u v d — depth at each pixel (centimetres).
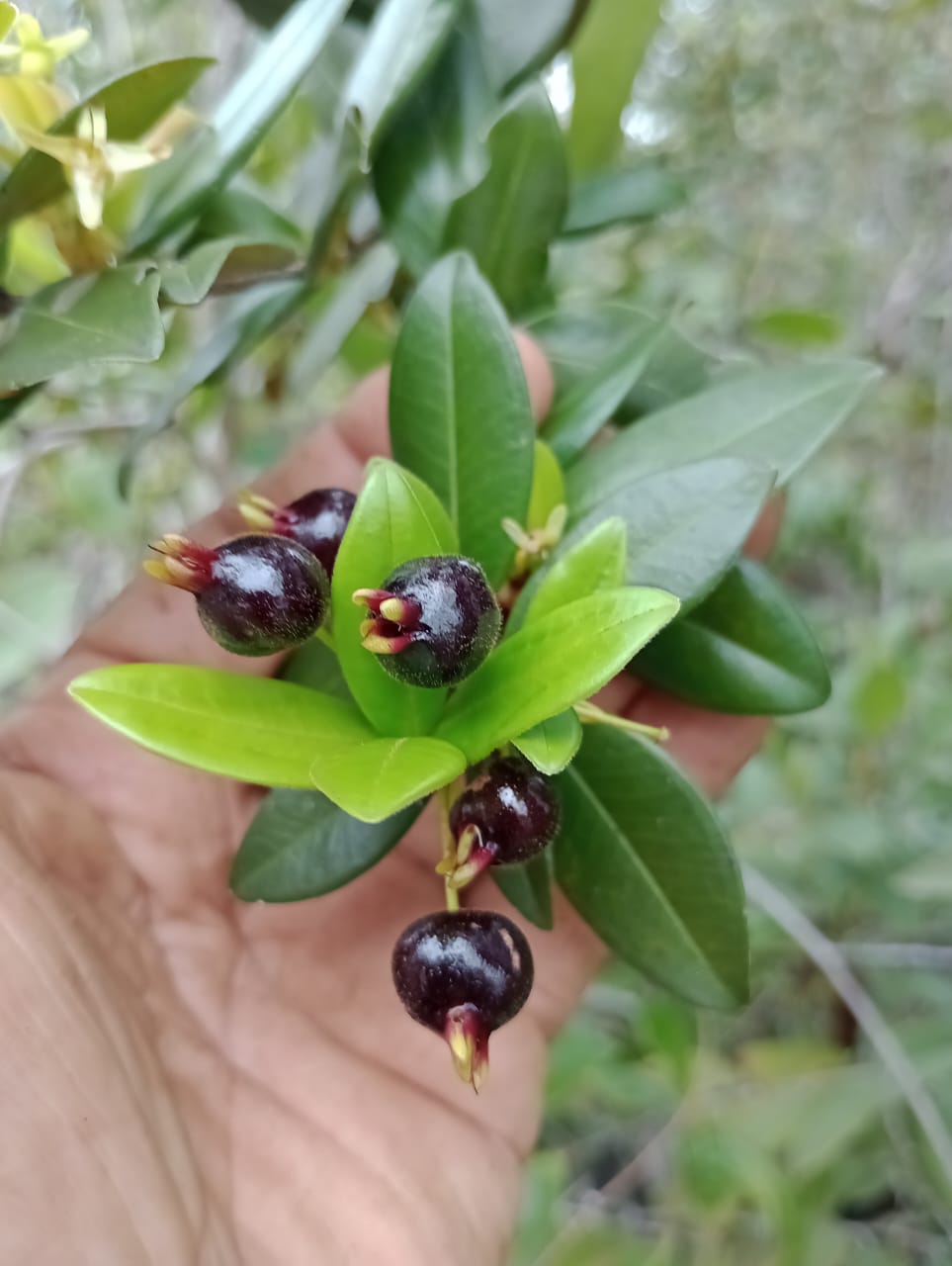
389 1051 16
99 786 15
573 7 14
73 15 20
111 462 26
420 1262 14
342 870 11
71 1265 10
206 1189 13
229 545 9
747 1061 23
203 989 15
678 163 36
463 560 9
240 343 14
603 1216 24
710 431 12
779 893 23
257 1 15
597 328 15
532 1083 16
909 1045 21
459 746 9
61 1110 11
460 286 12
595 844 12
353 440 16
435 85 14
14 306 12
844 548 36
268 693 9
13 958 12
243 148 12
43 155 11
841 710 27
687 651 13
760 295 40
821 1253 21
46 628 25
